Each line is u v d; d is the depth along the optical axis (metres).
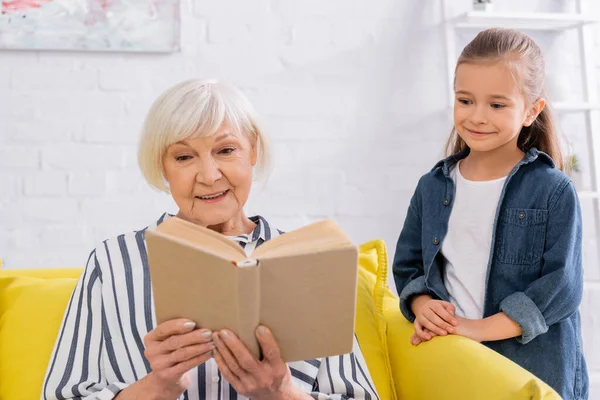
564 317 1.54
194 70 2.59
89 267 1.44
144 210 2.57
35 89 2.52
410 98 2.70
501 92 1.57
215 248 0.98
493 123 1.58
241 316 0.98
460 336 1.45
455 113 1.64
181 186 1.36
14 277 1.63
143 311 1.38
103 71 2.55
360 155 2.68
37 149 2.53
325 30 2.66
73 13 2.51
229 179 1.36
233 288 0.96
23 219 2.52
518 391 1.14
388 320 1.67
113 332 1.37
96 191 2.55
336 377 1.36
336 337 1.03
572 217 1.54
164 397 1.15
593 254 2.81
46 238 2.53
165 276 0.98
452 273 1.64
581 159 2.82
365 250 1.74
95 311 1.39
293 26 2.64
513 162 1.65
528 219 1.58
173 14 2.56
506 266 1.59
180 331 1.01
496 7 2.76
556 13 2.62
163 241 0.95
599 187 2.72
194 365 1.06
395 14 2.69
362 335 1.52
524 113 1.61
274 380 1.07
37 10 2.49
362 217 2.68
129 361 1.34
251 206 2.63
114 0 2.52
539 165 1.62
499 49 1.59
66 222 2.54
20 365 1.45
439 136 2.71
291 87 2.65
